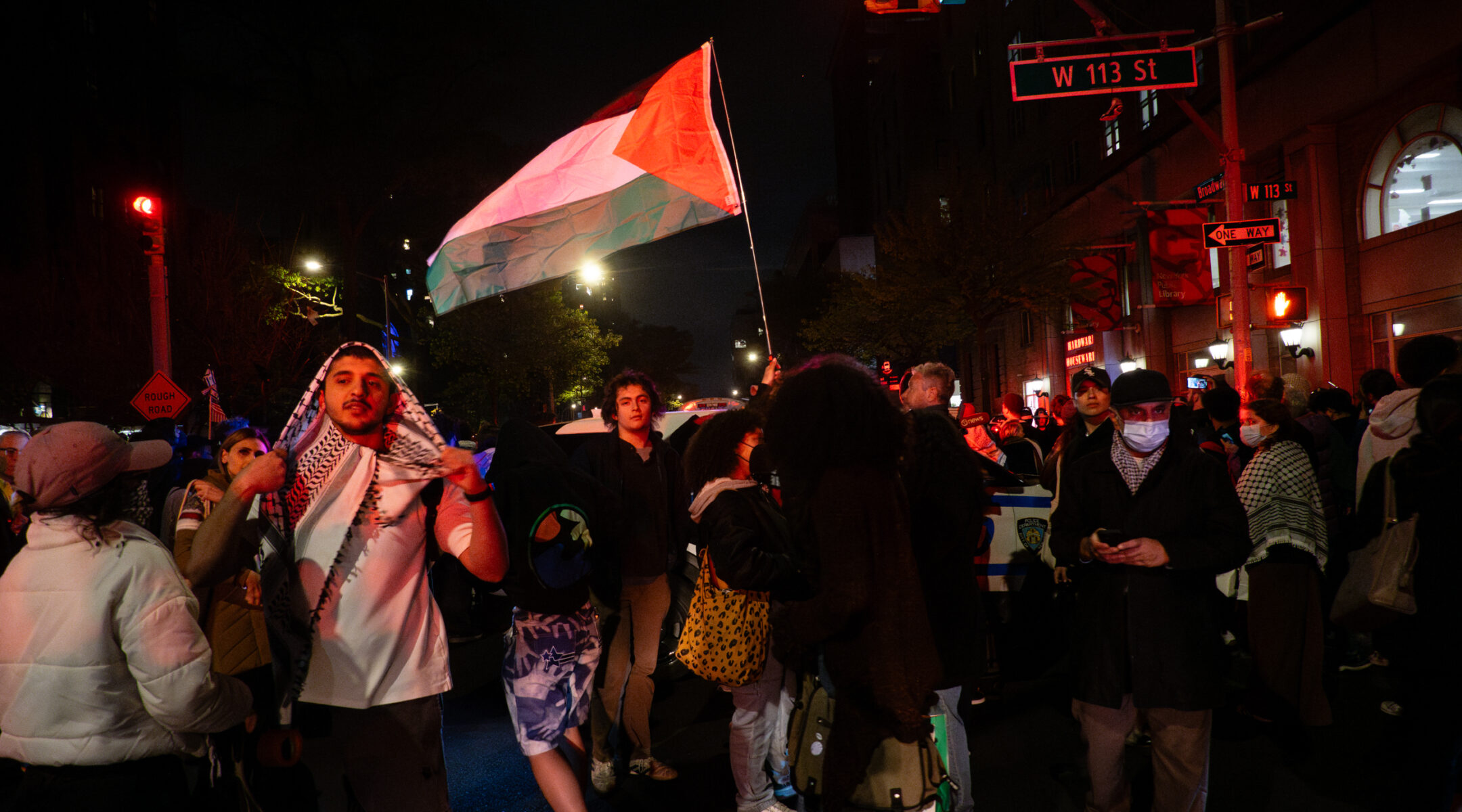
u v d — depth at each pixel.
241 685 2.52
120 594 2.33
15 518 5.74
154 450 2.88
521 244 5.34
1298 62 17.84
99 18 35.00
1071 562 3.47
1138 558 3.16
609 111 5.37
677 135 5.21
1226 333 21.20
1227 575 5.72
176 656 2.33
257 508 2.66
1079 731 4.90
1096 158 28.62
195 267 28.31
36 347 25.52
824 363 2.48
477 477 2.65
